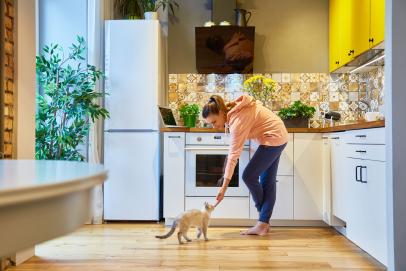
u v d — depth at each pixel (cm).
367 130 263
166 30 449
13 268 247
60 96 359
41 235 66
